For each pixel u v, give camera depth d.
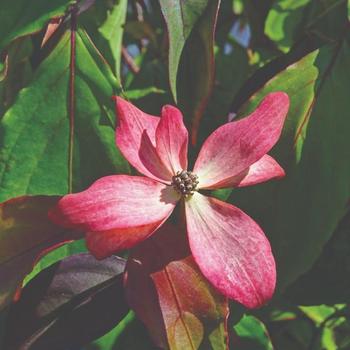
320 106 0.39
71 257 0.36
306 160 0.38
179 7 0.35
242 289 0.30
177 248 0.33
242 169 0.33
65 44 0.38
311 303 0.45
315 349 0.52
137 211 0.30
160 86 0.48
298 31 0.49
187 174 0.32
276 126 0.33
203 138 0.44
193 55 0.35
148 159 0.32
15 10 0.38
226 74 0.53
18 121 0.38
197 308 0.32
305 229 0.38
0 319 0.38
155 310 0.32
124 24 0.46
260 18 0.51
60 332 0.35
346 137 0.39
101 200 0.30
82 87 0.38
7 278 0.34
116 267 0.36
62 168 0.38
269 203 0.38
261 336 0.45
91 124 0.38
